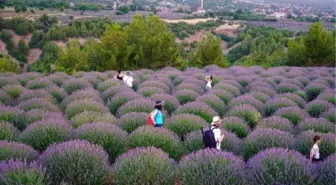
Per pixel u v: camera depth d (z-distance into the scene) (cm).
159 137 762
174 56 2948
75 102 1106
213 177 547
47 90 1420
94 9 18812
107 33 2780
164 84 1606
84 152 582
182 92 1402
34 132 754
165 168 573
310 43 3253
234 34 13200
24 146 638
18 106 1096
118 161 611
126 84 1608
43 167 550
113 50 2728
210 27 13800
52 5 18150
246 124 991
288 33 11262
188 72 2180
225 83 1636
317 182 554
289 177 555
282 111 1149
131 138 772
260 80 1931
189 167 575
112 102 1259
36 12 15612
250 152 769
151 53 2875
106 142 738
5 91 1387
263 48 8025
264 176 562
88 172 559
